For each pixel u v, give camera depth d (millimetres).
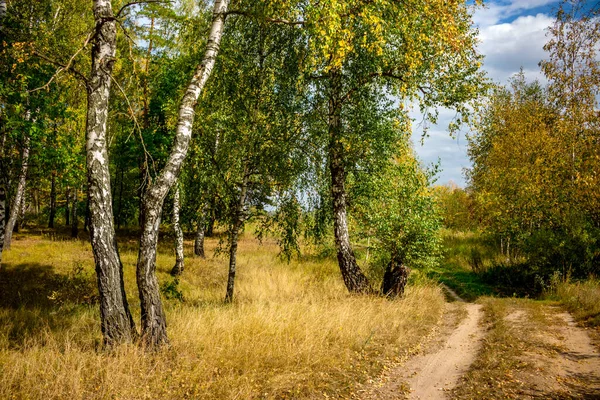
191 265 15961
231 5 9133
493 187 19406
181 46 15125
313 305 9039
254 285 13578
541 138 17359
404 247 12062
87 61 12414
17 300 9703
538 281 14141
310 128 10555
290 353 5824
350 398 4988
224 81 9859
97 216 5434
